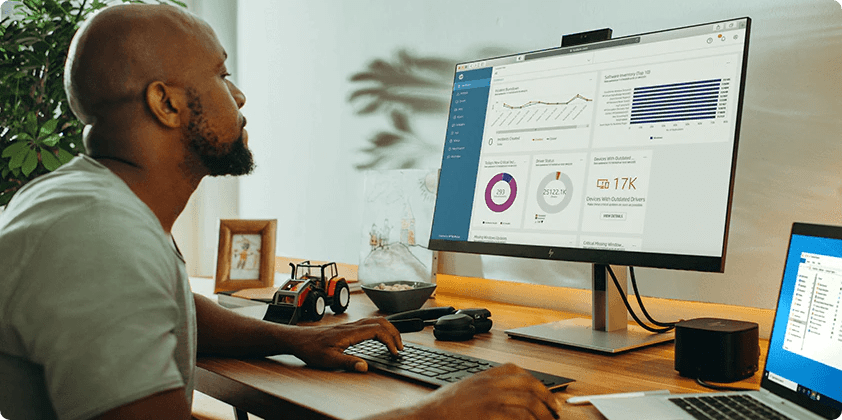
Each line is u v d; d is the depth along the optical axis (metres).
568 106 1.15
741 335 0.83
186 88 0.81
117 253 0.61
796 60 1.10
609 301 1.11
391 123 1.79
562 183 1.13
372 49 1.84
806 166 1.10
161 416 0.58
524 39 1.50
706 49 1.00
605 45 1.12
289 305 1.22
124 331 0.57
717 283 1.20
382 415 0.61
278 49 2.17
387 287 1.37
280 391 0.79
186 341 0.78
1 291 0.59
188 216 2.38
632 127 1.06
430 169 1.63
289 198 2.14
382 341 0.94
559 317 1.32
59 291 0.58
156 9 0.81
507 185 1.21
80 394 0.55
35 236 0.61
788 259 0.77
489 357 0.97
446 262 1.67
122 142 0.78
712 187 0.96
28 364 0.64
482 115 1.27
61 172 0.73
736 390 0.79
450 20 1.64
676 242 0.98
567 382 0.79
